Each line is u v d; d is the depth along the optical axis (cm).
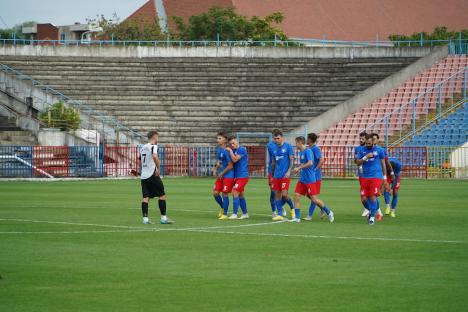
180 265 2539
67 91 11331
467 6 17750
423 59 11425
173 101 11275
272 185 4109
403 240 3184
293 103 11194
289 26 15788
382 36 16488
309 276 2339
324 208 4006
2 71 11275
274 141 4097
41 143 9581
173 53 12056
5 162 9056
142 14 16625
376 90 11131
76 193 6381
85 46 12069
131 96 11325
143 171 3853
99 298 2044
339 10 16600
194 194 6309
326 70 11781
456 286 2186
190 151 9931
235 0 15962
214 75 11750
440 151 9506
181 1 16675
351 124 10688
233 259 2661
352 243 3088
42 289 2155
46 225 3769
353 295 2072
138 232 3472
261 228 3666
